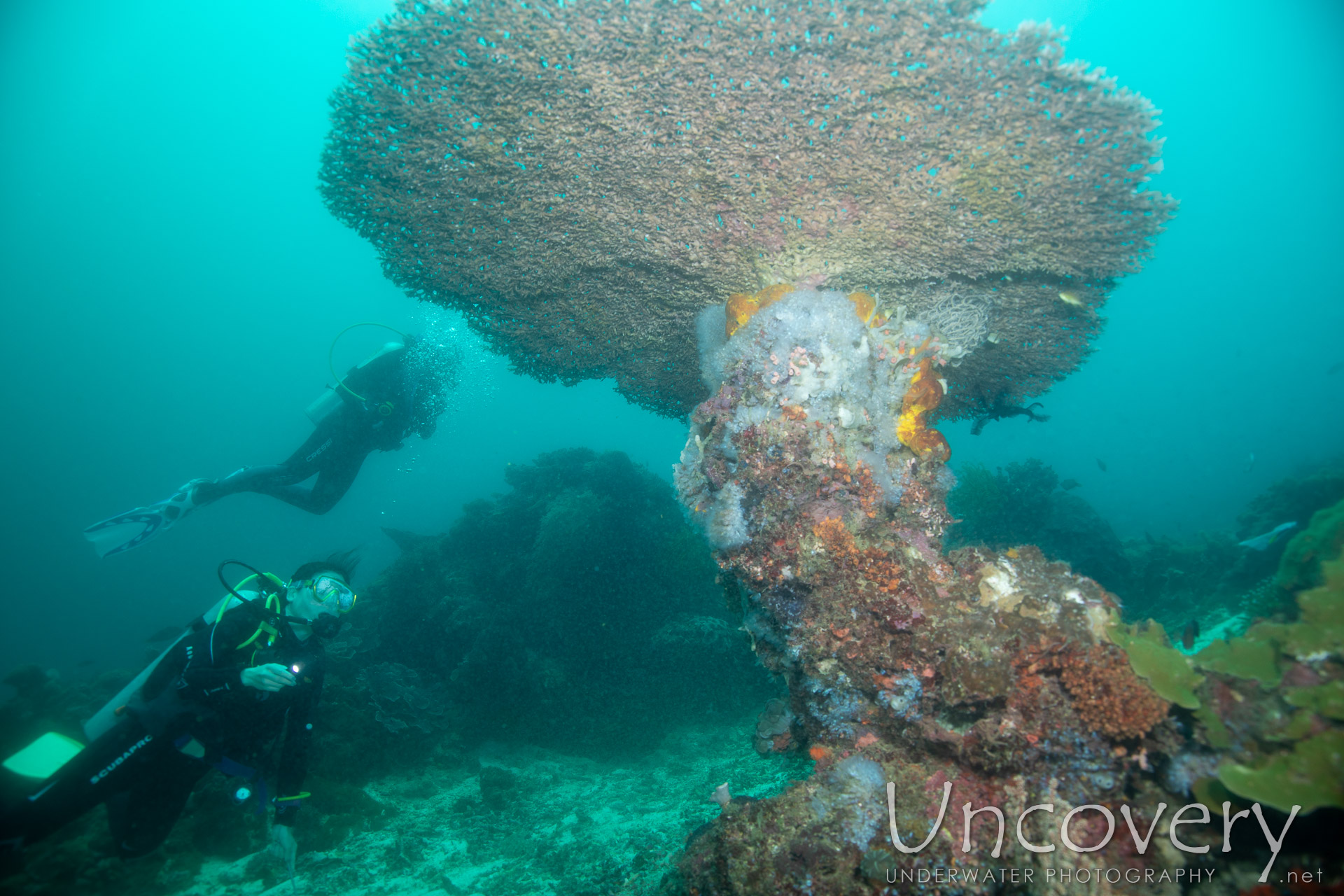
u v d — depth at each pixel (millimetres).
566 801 6234
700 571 9789
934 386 3393
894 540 2768
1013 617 2268
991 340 4035
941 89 2561
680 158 2979
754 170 2977
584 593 9367
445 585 9531
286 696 4105
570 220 3529
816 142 2781
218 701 3879
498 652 8078
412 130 3176
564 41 2596
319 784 5609
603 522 9867
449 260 4062
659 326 4508
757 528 2861
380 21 2797
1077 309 3811
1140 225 3004
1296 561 3785
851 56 2512
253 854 4922
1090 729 2037
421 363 9555
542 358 5176
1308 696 1865
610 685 8594
